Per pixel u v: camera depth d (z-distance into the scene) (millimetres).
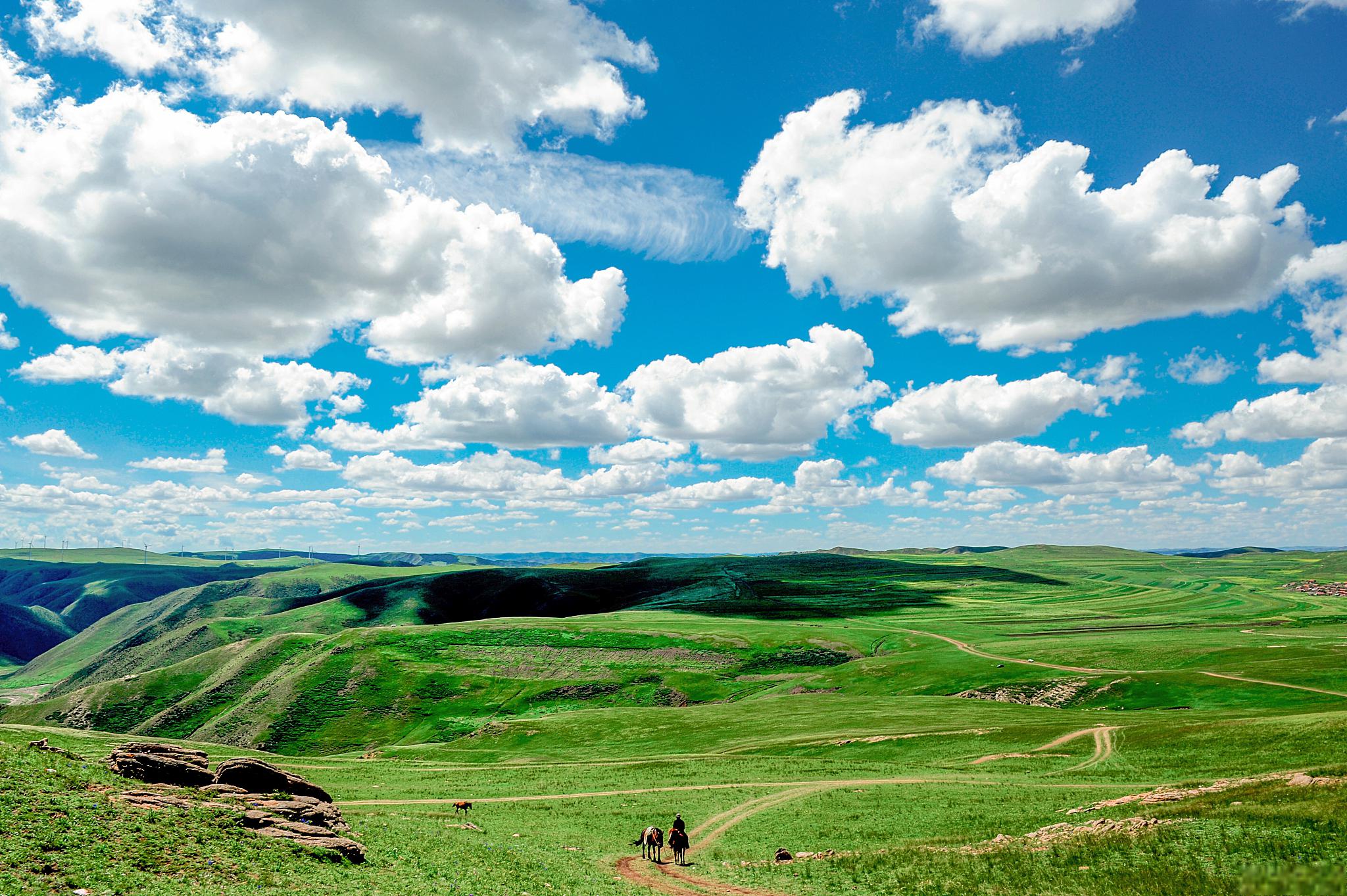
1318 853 24984
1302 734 62156
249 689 195750
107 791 33812
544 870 34906
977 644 199750
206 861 27078
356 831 37906
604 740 121688
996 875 29922
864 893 30750
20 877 22922
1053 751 76375
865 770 73500
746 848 44844
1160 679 128375
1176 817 33312
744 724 119562
